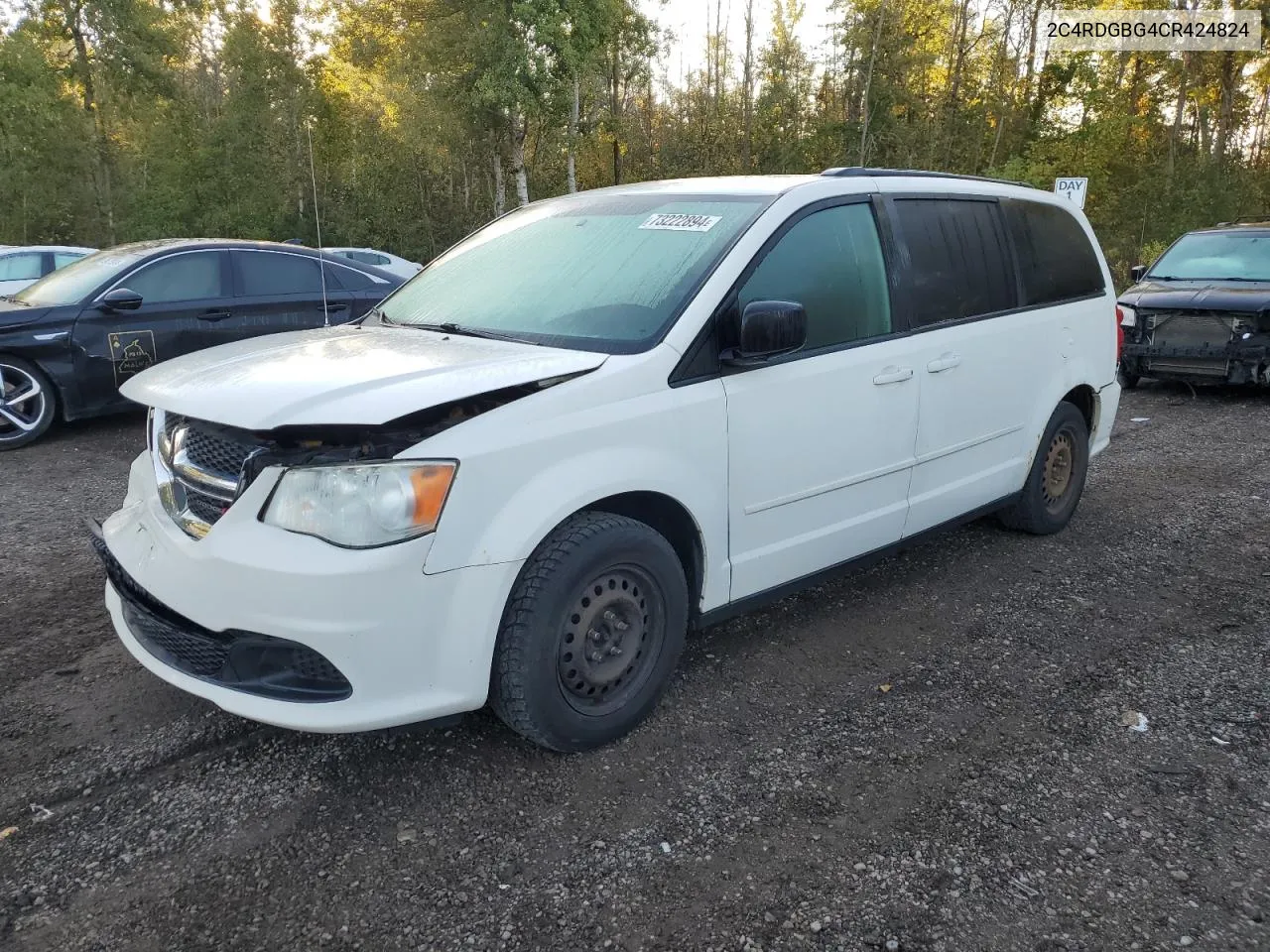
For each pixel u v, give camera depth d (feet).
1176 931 7.77
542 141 96.37
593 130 93.15
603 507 10.26
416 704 8.88
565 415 9.52
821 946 7.59
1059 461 17.33
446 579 8.75
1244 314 29.91
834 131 101.65
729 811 9.32
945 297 14.08
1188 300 31.04
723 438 10.85
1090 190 89.15
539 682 9.45
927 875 8.43
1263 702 11.58
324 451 8.75
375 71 98.22
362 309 29.35
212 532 8.91
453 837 8.89
